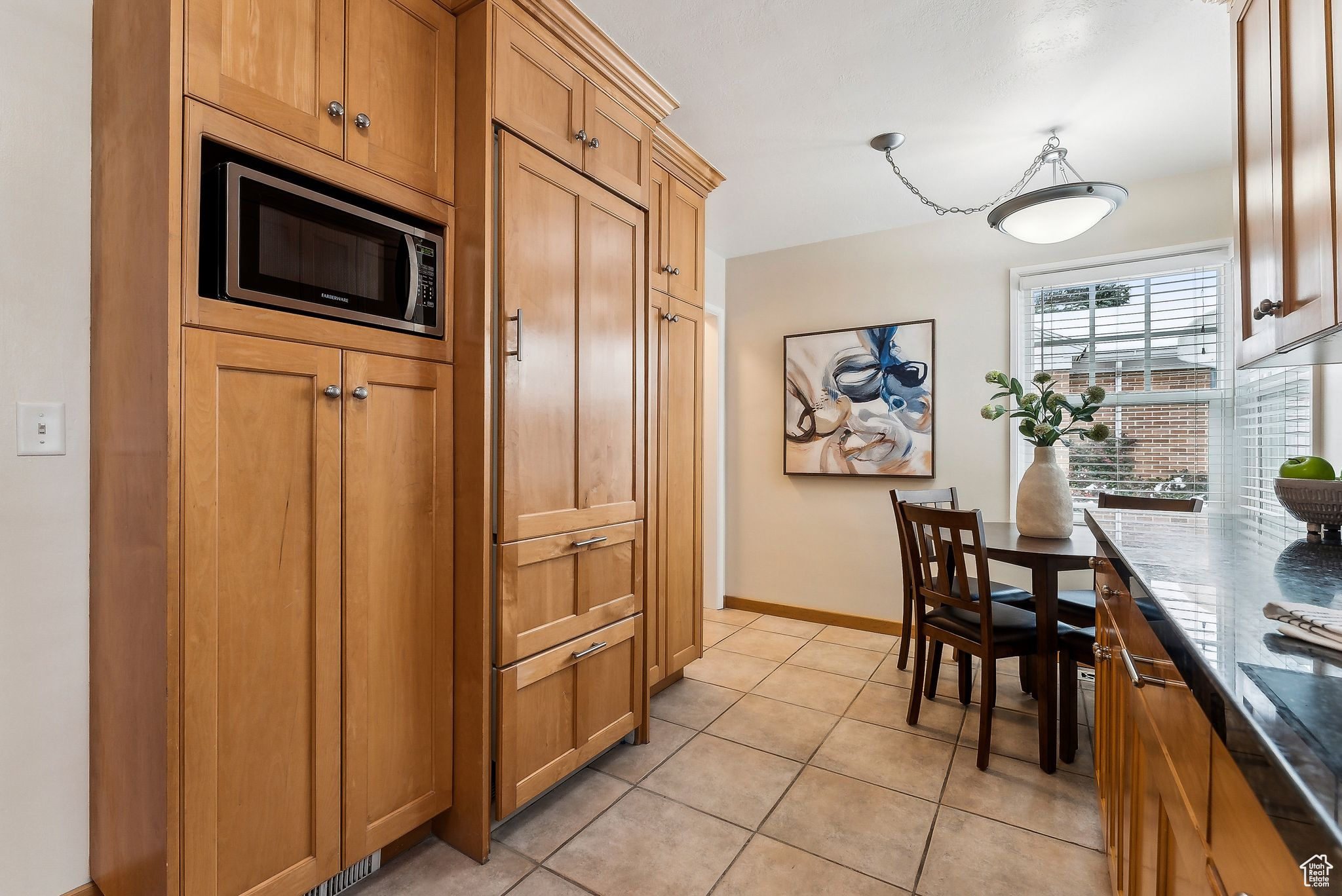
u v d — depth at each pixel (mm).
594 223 2031
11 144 1352
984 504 3451
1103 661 1626
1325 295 1055
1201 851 731
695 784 2061
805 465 4008
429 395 1660
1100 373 3211
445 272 1694
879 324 3779
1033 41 2021
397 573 1570
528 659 1786
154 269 1200
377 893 1538
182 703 1182
